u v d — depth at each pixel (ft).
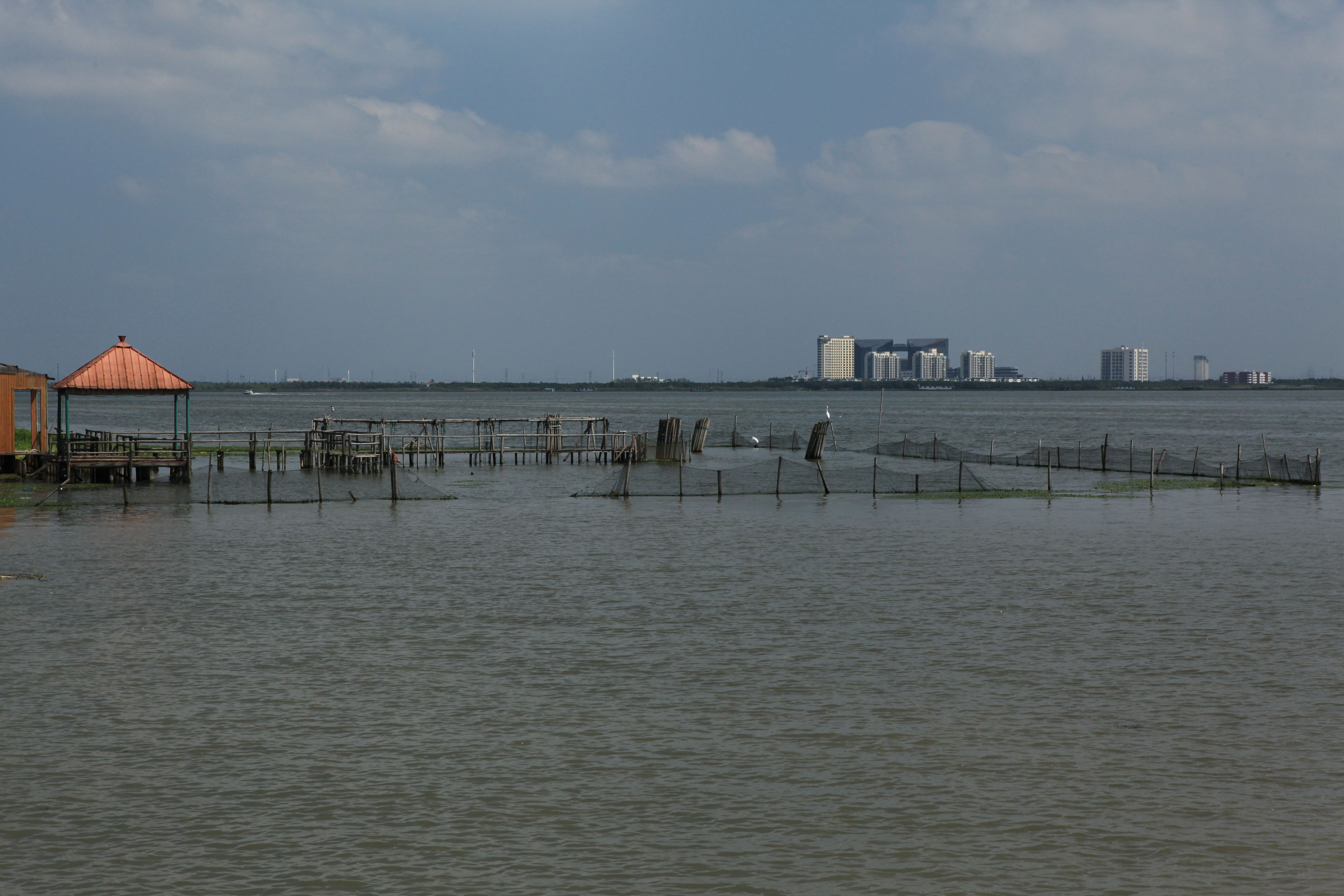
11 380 183.21
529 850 45.16
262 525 138.31
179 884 42.32
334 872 43.32
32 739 57.26
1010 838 46.03
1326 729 58.70
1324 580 101.76
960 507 158.51
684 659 73.20
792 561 112.16
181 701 63.62
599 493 177.17
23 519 142.00
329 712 61.87
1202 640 78.38
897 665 71.72
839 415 644.27
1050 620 85.15
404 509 156.56
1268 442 357.61
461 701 63.98
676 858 44.42
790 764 54.03
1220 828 46.83
